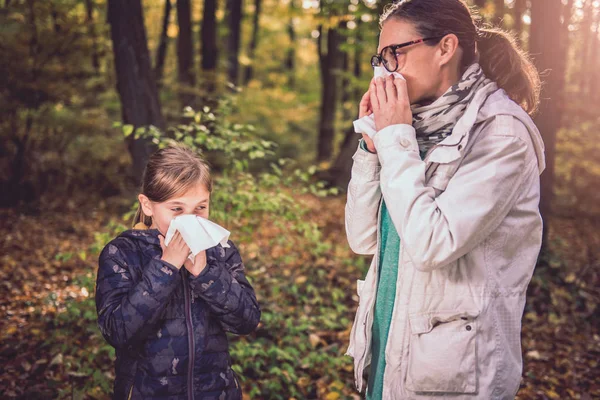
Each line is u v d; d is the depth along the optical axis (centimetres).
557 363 403
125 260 177
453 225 134
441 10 150
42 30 971
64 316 364
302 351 384
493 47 163
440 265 136
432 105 150
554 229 1028
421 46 149
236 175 403
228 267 193
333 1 1145
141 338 165
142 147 735
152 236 181
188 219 166
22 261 643
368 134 161
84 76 1055
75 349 349
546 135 613
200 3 1881
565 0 996
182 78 1253
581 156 1198
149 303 162
